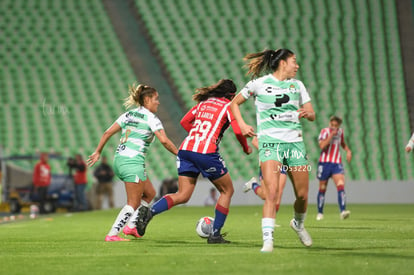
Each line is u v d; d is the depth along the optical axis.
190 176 22.42
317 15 98.44
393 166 84.88
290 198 75.69
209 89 22.41
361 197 78.00
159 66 94.19
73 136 85.81
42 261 16.98
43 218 48.81
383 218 40.91
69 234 28.91
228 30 97.19
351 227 31.58
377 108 89.69
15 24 98.06
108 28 97.69
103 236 27.34
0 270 15.12
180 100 90.25
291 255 17.25
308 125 86.31
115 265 15.79
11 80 92.00
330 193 77.31
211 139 21.84
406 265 14.93
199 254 18.03
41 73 92.81
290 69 18.73
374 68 94.19
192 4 99.81
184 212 56.28
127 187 24.42
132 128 24.36
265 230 18.28
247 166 82.06
